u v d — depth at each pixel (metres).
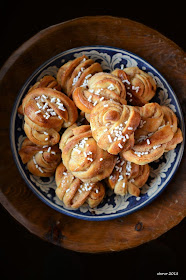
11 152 0.61
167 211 0.62
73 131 0.55
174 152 0.61
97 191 0.58
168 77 0.63
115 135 0.51
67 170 0.58
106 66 0.62
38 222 0.60
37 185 0.60
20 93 0.58
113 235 0.61
